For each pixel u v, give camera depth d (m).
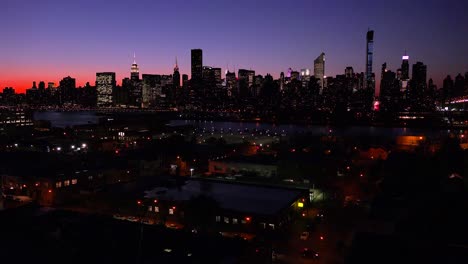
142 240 38.41
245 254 38.97
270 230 54.53
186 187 71.19
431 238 29.47
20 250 33.06
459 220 32.53
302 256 46.44
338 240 52.94
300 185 77.38
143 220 61.38
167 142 135.12
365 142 163.50
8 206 60.06
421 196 42.69
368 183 86.38
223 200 62.69
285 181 79.56
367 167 98.75
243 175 85.31
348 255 27.38
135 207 64.25
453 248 27.33
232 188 70.75
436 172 61.66
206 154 115.50
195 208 59.19
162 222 59.69
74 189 77.69
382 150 118.12
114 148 142.25
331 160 91.81
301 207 66.31
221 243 39.59
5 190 74.88
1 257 31.59
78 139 151.62
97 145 140.88
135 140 173.00
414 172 60.06
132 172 93.94
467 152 70.75
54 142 140.50
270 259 44.31
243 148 134.38
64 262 32.06
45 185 74.50
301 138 163.38
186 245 38.28
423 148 121.44
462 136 179.88
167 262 34.22
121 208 65.31
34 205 47.09
